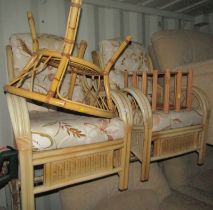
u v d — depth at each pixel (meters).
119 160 1.07
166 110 1.22
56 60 0.92
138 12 1.99
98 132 0.93
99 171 0.98
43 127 0.83
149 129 1.09
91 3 1.68
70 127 0.88
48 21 1.52
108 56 1.52
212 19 2.45
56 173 0.88
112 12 1.83
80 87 1.37
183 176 1.58
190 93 1.31
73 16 0.76
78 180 0.93
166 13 2.18
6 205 1.40
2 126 1.39
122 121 1.01
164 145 1.22
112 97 1.07
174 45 1.77
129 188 1.35
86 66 0.88
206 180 1.57
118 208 1.23
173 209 1.31
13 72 1.22
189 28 2.43
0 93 1.38
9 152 0.99
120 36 1.89
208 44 1.97
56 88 0.81
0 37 1.37
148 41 2.09
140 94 1.11
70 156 0.88
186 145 1.32
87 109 0.87
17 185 0.94
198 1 2.04
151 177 1.44
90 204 1.23
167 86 1.21
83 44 1.41
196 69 1.44
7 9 1.38
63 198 1.24
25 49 1.23
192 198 1.42
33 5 1.46
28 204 0.82
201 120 1.36
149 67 1.72
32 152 0.81
